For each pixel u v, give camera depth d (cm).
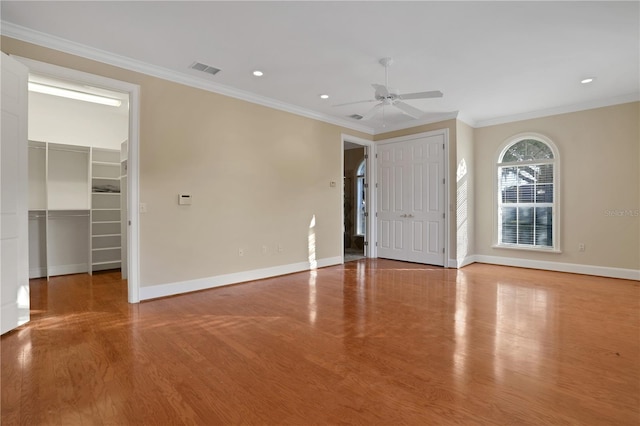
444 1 265
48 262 494
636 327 300
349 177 888
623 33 313
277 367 229
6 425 168
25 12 278
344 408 183
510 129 594
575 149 530
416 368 227
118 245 574
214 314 339
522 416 175
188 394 196
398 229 659
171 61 375
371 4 269
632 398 191
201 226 429
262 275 498
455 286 454
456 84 443
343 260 633
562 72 405
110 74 357
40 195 512
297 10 278
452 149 581
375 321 319
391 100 378
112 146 577
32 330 295
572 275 520
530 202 580
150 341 272
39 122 511
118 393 197
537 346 262
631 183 487
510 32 312
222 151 450
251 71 402
